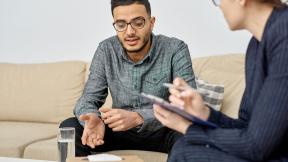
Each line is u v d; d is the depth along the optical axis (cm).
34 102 274
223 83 230
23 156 212
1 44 316
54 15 305
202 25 274
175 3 278
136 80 197
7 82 284
